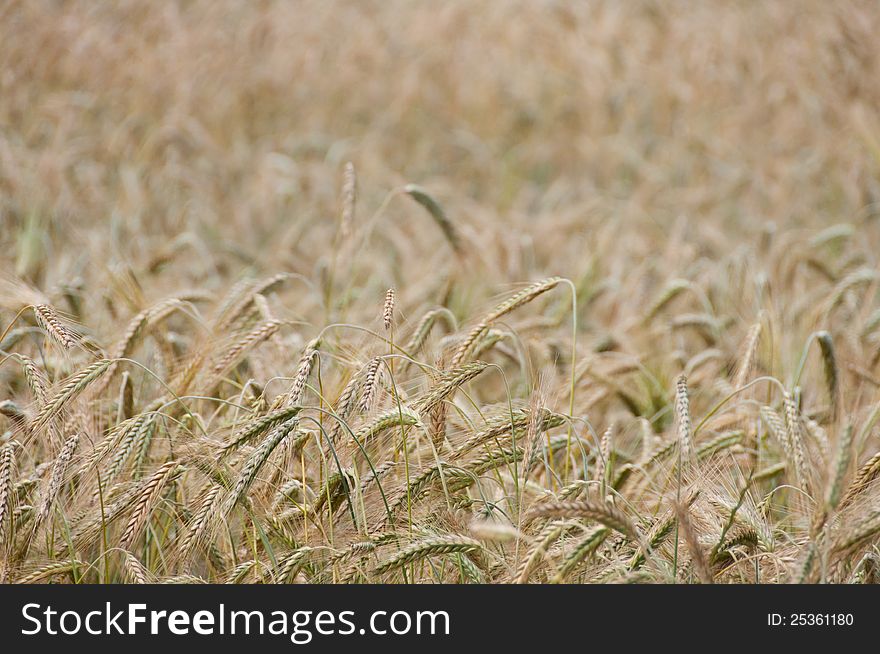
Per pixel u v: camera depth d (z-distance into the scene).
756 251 14.42
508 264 13.23
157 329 8.67
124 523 6.33
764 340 9.83
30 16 21.05
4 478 6.06
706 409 9.65
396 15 28.33
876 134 18.31
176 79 21.69
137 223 15.26
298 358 8.27
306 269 13.68
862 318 11.07
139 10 23.59
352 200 11.00
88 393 7.23
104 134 19.56
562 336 10.84
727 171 20.52
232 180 20.06
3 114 18.52
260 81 23.70
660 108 23.98
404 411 6.41
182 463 6.31
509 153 22.89
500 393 10.05
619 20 26.84
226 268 14.21
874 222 16.58
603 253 15.30
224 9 25.80
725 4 27.02
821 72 21.14
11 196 14.98
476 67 25.92
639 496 7.28
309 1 27.75
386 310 6.96
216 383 7.79
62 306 9.70
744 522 6.46
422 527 6.30
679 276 13.55
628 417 9.62
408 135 23.97
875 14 21.52
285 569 5.99
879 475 5.98
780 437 6.87
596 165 22.19
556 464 8.18
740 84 23.30
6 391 8.23
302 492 6.52
